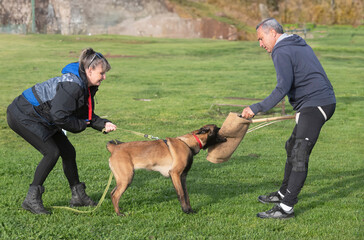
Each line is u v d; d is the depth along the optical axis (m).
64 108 4.25
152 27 60.38
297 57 4.52
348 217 4.75
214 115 13.64
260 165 7.37
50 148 4.53
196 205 5.08
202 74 24.39
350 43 46.09
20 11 50.59
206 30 61.97
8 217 4.43
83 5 56.47
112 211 4.80
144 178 6.29
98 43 41.47
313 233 4.28
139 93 17.80
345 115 13.77
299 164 4.54
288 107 15.24
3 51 32.84
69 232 4.09
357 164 7.58
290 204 4.64
